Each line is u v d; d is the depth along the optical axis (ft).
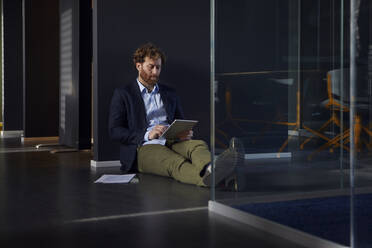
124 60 14.74
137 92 12.71
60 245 6.37
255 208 7.29
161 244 6.36
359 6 5.27
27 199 9.31
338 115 8.21
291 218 6.65
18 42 29.40
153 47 12.71
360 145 5.48
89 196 9.56
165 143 12.34
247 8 7.73
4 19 29.17
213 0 8.16
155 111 12.79
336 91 8.35
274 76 7.86
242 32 7.77
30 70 23.70
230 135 7.86
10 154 17.34
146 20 14.98
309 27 8.18
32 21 23.79
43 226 7.29
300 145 7.81
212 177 8.18
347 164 7.94
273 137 7.64
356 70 5.34
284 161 7.57
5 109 29.12
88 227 7.22
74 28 18.97
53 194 9.80
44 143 21.74
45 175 12.39
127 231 6.98
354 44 5.35
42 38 23.97
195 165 10.76
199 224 7.32
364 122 5.47
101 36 14.47
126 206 8.62
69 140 19.53
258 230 7.00
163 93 12.98
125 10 14.71
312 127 7.92
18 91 29.40
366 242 5.53
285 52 7.97
